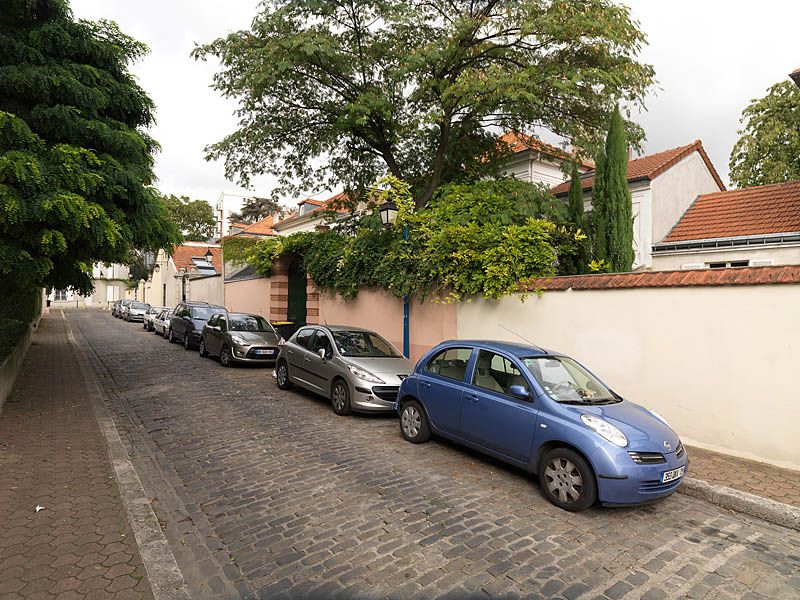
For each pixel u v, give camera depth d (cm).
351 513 441
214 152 1477
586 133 1228
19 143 661
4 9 739
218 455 603
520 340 885
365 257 1273
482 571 350
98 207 689
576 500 449
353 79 1362
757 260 1161
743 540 416
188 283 3297
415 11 1145
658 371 687
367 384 772
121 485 490
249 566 356
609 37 1016
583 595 326
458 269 959
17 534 386
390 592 322
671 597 328
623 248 1024
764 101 1914
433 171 1450
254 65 1216
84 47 790
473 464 578
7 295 1045
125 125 813
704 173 1645
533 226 910
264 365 1371
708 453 619
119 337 2172
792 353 560
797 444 555
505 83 1030
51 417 742
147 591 318
